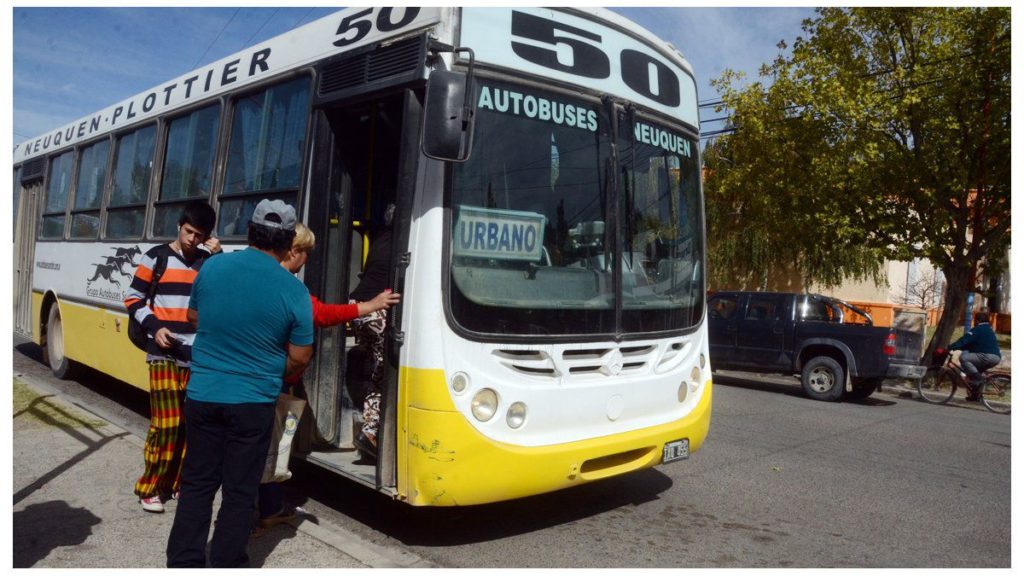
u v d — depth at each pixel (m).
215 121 6.91
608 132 5.37
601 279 5.21
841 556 5.22
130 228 8.23
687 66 6.27
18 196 12.14
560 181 5.07
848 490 6.90
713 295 14.54
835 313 13.39
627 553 5.11
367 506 5.84
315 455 5.36
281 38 6.22
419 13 4.84
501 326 4.70
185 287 5.20
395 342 4.67
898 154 14.81
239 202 6.38
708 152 20.77
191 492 3.97
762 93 16.30
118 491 5.74
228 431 3.94
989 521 6.12
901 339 12.62
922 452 8.75
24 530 4.97
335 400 5.48
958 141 14.39
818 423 10.46
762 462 7.85
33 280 11.08
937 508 6.46
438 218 4.58
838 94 14.74
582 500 6.24
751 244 23.02
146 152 8.12
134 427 8.10
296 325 3.96
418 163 4.71
